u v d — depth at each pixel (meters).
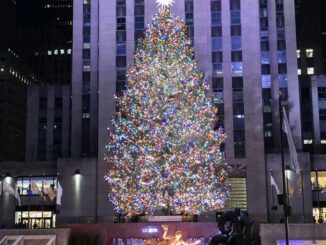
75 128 83.50
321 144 96.88
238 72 76.31
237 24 77.69
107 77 76.69
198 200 52.09
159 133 51.38
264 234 32.06
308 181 71.81
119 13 78.75
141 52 56.91
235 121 74.56
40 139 103.50
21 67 175.62
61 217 72.75
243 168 72.50
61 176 74.12
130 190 54.09
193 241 44.91
